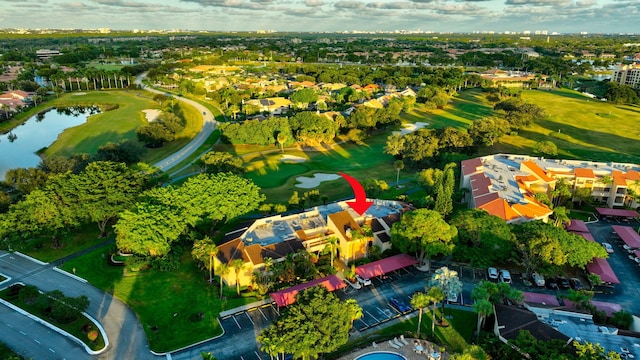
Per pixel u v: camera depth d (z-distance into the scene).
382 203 123.19
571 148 196.25
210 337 78.50
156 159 181.75
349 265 102.56
